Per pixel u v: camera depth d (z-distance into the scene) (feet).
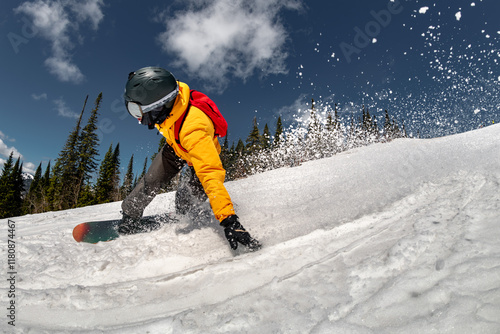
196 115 5.57
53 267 5.38
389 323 2.29
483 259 2.60
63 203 73.31
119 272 5.10
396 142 29.25
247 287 3.84
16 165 90.74
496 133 17.54
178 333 2.91
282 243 4.93
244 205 9.12
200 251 5.57
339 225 5.33
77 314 3.74
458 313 2.09
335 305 2.80
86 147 77.25
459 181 5.92
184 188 7.39
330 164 19.52
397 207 5.52
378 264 3.20
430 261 2.96
